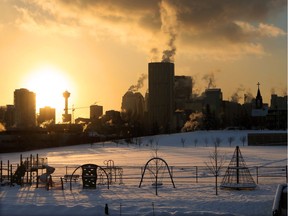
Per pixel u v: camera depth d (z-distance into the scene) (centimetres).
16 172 5584
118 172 6925
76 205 3650
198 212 3341
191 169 7550
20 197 4475
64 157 13362
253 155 12325
